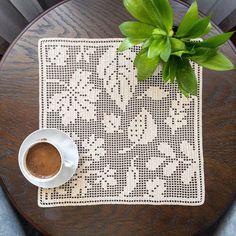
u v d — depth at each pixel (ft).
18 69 2.65
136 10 2.12
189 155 2.67
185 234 2.66
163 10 2.08
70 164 2.48
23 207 2.62
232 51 2.70
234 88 2.69
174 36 2.17
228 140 2.69
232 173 2.68
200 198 2.67
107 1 2.67
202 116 2.68
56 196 2.62
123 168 2.65
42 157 2.47
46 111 2.64
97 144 2.65
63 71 2.65
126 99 2.66
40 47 2.64
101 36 2.66
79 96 2.65
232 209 2.91
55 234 2.63
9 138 2.63
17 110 2.64
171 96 2.67
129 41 2.19
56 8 2.67
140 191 2.65
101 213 2.64
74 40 2.65
